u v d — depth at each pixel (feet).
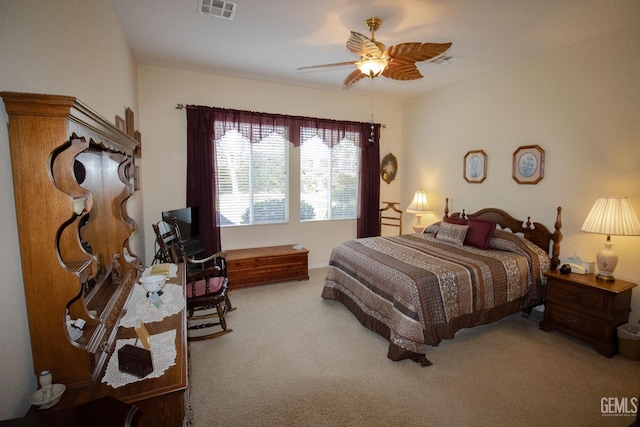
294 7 8.16
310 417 6.36
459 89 14.48
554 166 10.97
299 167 15.79
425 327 8.11
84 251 4.20
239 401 6.79
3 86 3.32
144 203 12.94
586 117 10.06
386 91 16.15
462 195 14.61
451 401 6.83
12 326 3.35
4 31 3.35
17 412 3.36
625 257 9.41
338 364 8.16
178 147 13.32
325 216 16.94
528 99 11.68
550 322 9.92
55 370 3.68
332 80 14.34
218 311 9.61
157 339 4.72
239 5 8.07
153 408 3.74
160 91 12.82
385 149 17.85
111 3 7.87
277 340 9.34
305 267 14.67
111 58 7.84
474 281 9.13
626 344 8.44
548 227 11.23
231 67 12.74
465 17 8.60
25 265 3.51
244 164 14.65
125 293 5.87
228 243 14.58
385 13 8.43
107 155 5.85
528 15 8.47
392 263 9.63
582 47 10.07
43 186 3.49
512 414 6.47
